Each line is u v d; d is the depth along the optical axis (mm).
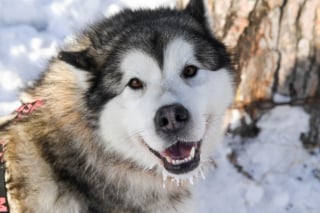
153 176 3465
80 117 3330
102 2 5977
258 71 4711
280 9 4508
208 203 4629
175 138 3129
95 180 3393
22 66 5457
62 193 3383
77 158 3363
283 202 4594
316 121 4758
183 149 3264
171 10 3662
